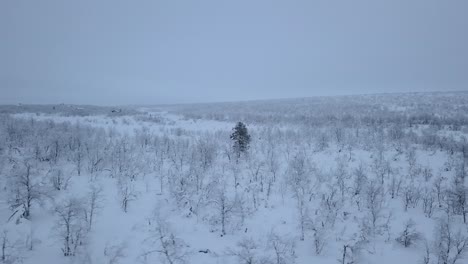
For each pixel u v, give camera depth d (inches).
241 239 1141.1
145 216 1235.9
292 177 1531.7
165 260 996.6
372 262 1019.3
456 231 1133.1
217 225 1218.6
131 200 1314.0
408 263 1007.0
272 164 1636.3
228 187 1497.3
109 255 1005.8
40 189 1217.4
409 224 1109.7
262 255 1027.9
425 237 1106.7
